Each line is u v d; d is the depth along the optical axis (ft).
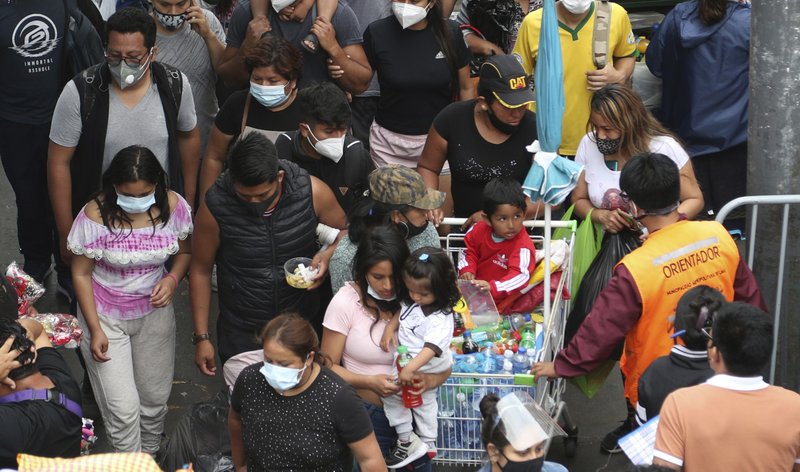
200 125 41.45
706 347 23.53
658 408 24.06
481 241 30.45
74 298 36.47
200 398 36.81
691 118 43.34
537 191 27.63
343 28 38.68
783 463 20.89
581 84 39.70
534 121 33.22
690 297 23.94
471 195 33.99
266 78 32.53
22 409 23.32
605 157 32.27
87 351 30.50
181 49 40.19
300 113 33.68
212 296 43.29
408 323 26.05
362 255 25.85
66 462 17.56
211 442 29.07
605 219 31.58
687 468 21.27
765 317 21.12
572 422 32.40
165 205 29.76
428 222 28.73
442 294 25.71
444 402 28.22
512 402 19.98
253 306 29.22
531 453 19.65
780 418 20.86
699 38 42.14
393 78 38.29
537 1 44.57
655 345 26.86
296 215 28.76
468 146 33.24
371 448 23.38
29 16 37.32
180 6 39.32
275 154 27.58
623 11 40.11
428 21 38.14
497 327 29.48
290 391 22.98
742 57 41.98
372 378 26.40
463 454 28.73
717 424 20.94
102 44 38.86
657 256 26.58
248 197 27.96
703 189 44.32
